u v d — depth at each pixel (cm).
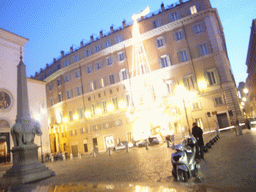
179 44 3362
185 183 502
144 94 3503
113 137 3744
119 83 3788
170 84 3347
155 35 3562
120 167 1073
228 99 2950
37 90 3356
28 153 1238
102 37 4091
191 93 3133
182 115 3142
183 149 597
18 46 2975
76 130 4225
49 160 3114
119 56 3875
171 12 3472
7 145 2509
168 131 3033
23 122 1291
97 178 838
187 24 3347
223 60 3061
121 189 449
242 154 804
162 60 3488
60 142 4478
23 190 561
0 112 2527
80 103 4225
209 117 3003
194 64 3216
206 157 885
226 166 647
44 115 3338
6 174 1181
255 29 3581
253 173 513
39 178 1145
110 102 3853
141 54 3628
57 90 4703
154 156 1338
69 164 2002
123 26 4006
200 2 3284
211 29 3175
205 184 464
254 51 4306
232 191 386
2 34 2764
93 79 4109
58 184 606
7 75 2728
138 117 3488
